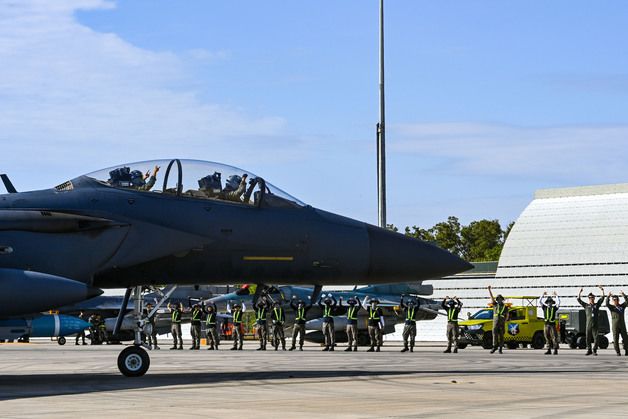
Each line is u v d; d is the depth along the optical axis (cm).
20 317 1772
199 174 1947
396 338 6350
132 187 1914
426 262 2023
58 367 2530
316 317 4928
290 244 1942
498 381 1836
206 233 1895
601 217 6744
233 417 1219
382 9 4531
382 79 4491
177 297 5266
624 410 1273
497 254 10569
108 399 1477
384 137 4469
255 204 1955
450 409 1295
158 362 2770
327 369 2358
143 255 1858
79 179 1928
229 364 2636
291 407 1338
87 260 1825
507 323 4388
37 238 1798
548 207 7069
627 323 5838
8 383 1830
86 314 5347
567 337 4434
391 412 1262
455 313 3653
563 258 6675
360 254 1978
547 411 1264
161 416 1236
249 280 1959
